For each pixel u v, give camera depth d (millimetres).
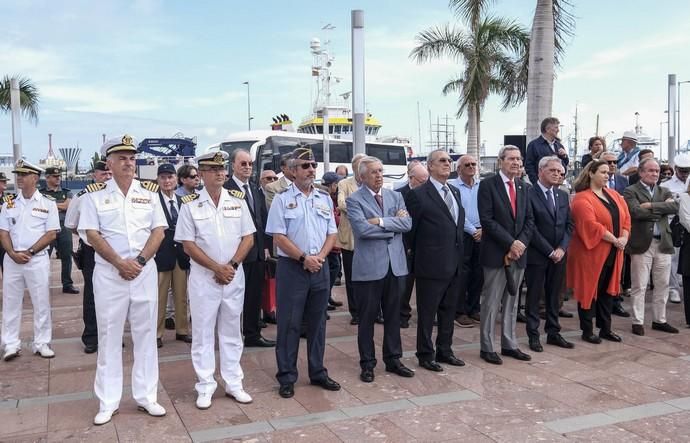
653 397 4547
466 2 11750
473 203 6891
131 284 4152
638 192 6414
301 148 4688
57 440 3807
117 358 4230
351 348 5988
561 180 5910
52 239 5691
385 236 4820
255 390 4742
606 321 6227
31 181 5621
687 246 6613
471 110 18734
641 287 6414
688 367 5289
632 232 6344
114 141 4129
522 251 5344
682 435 3852
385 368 5289
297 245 4582
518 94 15570
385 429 3957
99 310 4141
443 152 5262
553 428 3969
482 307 5578
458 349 5980
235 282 4492
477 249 6930
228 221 4453
